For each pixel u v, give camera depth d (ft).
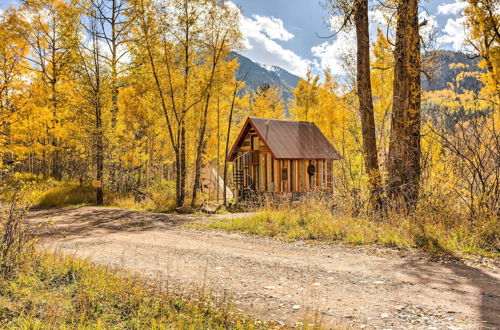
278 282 19.20
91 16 66.90
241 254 26.32
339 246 27.68
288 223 36.24
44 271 18.92
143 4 61.16
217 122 91.25
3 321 13.15
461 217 27.81
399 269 20.56
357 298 16.34
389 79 66.95
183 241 32.48
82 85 69.10
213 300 16.38
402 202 33.68
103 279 17.80
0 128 52.70
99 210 59.00
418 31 37.45
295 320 14.19
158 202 69.62
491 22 45.32
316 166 86.02
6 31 57.98
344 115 80.38
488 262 20.67
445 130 30.60
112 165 77.00
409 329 12.91
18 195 21.44
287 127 87.20
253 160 85.61
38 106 70.54
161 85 68.08
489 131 28.60
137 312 14.61
